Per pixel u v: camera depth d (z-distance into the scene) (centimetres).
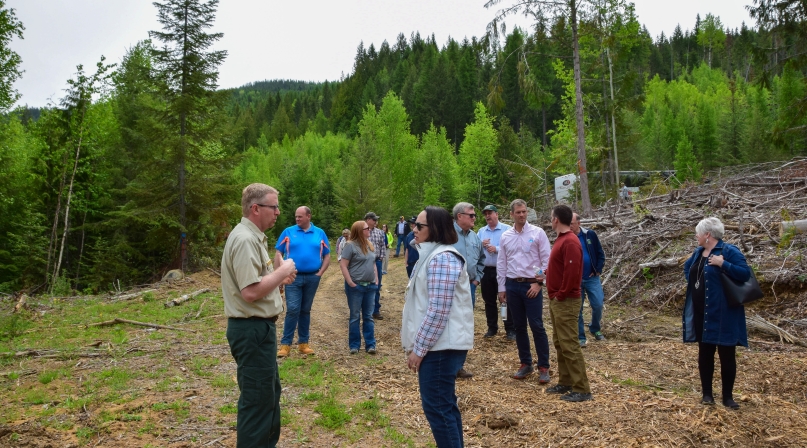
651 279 1008
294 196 4166
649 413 450
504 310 739
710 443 397
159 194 1820
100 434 403
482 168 3641
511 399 495
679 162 4175
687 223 1154
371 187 3170
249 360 323
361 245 688
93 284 1917
